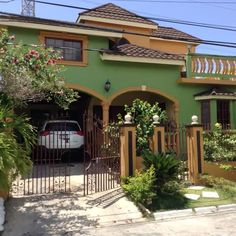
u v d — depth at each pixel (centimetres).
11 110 842
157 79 1644
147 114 1238
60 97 1012
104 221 821
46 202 918
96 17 1991
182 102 1683
